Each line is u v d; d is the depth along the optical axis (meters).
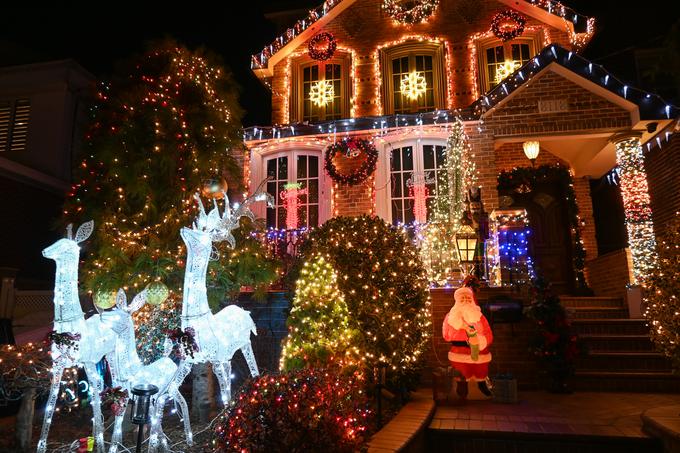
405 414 5.60
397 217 10.48
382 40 12.60
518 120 9.90
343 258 6.50
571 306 9.30
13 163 11.62
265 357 8.16
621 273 9.51
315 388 3.81
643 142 10.09
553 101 9.84
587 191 11.65
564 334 7.29
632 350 7.88
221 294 6.77
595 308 8.91
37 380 5.18
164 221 6.48
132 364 4.85
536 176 11.22
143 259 6.27
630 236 9.13
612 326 8.26
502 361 7.70
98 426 4.79
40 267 12.54
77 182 6.97
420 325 6.74
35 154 13.32
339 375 4.52
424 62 12.53
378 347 6.04
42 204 12.75
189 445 5.11
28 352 5.19
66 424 6.16
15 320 9.80
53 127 13.38
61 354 4.73
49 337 4.62
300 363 5.62
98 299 6.23
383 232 6.82
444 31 12.41
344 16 12.85
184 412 5.16
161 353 6.68
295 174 11.02
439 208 9.95
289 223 10.82
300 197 10.95
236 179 7.64
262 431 3.51
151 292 5.11
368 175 10.43
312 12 12.73
